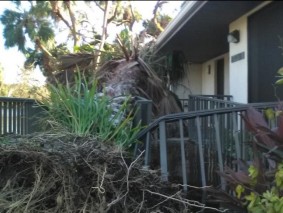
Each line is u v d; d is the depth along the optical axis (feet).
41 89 17.80
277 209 8.21
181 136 13.00
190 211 11.44
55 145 10.94
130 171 10.55
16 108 15.43
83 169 10.22
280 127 9.19
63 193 10.06
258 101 22.65
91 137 12.29
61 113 14.17
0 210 9.97
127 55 25.08
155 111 23.17
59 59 27.17
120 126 13.60
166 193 10.96
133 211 10.09
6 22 38.88
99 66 25.66
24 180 10.78
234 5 21.80
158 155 15.93
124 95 17.98
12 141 11.47
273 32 20.52
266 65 21.49
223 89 38.24
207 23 25.96
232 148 14.89
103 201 9.59
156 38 32.48
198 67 44.83
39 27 49.67
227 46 33.78
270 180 9.66
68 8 52.13
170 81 32.96
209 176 15.58
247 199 9.14
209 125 16.40
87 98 13.94
